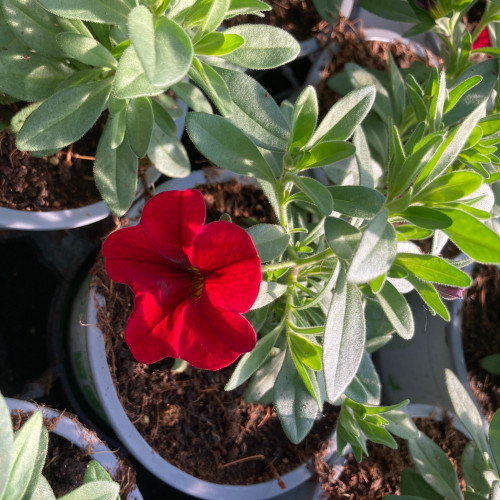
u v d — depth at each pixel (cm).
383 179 24
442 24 25
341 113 17
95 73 18
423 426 26
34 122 16
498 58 23
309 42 27
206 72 16
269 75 29
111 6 14
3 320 24
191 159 26
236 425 23
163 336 15
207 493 21
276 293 18
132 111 17
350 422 20
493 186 23
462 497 23
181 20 16
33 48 17
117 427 20
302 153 16
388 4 27
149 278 15
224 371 23
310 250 20
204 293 14
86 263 24
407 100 27
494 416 21
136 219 21
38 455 13
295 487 24
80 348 21
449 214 15
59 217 20
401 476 24
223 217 18
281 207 18
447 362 27
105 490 13
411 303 28
